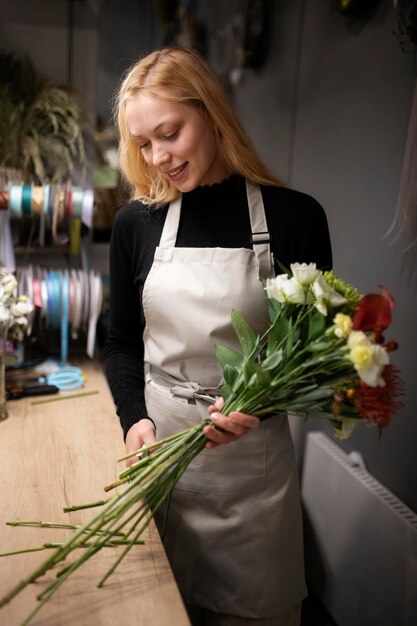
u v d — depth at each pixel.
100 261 2.72
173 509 1.45
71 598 1.00
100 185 2.74
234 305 1.36
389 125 1.89
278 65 2.79
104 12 3.02
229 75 3.30
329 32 2.29
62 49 2.46
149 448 1.15
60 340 2.50
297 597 1.48
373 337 0.97
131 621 0.95
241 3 2.99
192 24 3.63
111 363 1.59
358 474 2.05
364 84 2.03
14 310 1.83
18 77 2.39
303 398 1.06
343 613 2.09
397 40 1.83
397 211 1.83
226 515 1.41
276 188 1.42
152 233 1.48
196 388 1.42
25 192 2.13
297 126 2.60
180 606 0.99
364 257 2.05
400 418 1.88
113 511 1.05
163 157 1.30
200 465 1.41
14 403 1.87
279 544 1.43
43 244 2.30
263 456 1.41
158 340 1.46
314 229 1.39
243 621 1.45
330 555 2.18
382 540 1.85
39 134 2.38
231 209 1.41
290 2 2.65
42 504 1.27
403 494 1.87
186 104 1.29
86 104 2.49
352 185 2.13
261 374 1.06
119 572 1.07
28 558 1.08
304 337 1.11
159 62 1.29
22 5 2.38
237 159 1.38
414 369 1.79
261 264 1.36
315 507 2.30
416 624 1.68
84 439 1.62
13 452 1.51
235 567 1.42
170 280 1.41
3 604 0.93
